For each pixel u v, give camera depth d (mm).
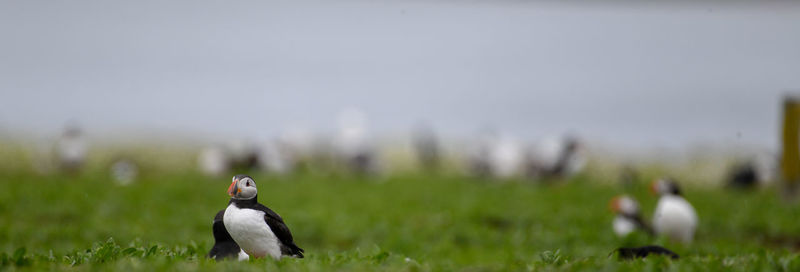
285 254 18562
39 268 17984
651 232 35875
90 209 40688
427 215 42781
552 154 63656
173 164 75875
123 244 30297
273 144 71062
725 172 73750
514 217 42406
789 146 52875
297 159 75438
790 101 52625
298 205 46000
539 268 19156
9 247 29375
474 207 45656
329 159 80750
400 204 47719
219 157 66875
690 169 76125
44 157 69125
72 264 18844
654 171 75500
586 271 18156
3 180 54594
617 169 74938
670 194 35312
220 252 19484
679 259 19953
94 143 84438
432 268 18906
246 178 18156
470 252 32406
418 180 65000
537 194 54906
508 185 62750
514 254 31047
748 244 34969
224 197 48594
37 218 38594
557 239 34781
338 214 41906
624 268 18328
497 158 70562
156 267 17344
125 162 68938
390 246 32562
